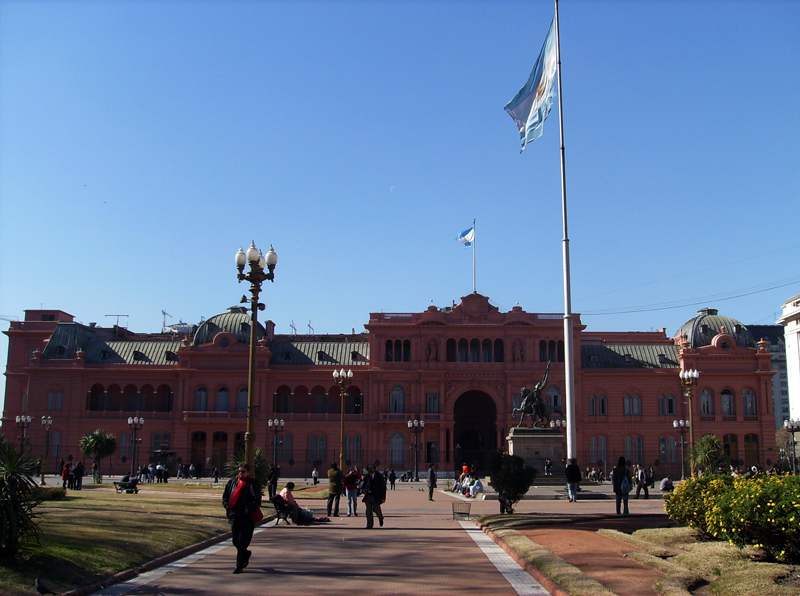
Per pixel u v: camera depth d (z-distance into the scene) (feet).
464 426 403.75
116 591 66.80
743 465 369.71
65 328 401.49
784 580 68.49
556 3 176.04
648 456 375.66
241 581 71.36
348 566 80.23
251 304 123.65
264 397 384.68
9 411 415.64
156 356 400.06
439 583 71.05
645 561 77.77
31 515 71.51
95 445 328.29
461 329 381.81
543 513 139.54
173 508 133.59
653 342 428.97
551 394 376.68
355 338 434.71
